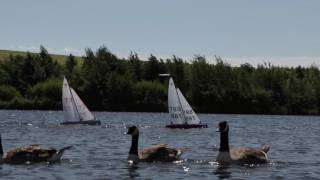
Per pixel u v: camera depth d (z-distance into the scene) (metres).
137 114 166.75
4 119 119.69
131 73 195.25
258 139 68.62
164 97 190.62
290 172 32.59
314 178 30.25
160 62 199.00
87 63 194.62
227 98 191.88
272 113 195.50
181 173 31.61
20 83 197.62
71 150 45.81
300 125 118.06
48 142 57.62
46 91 188.00
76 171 32.00
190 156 41.41
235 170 32.97
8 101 189.00
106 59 194.75
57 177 29.55
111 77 187.25
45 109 186.88
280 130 94.25
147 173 31.52
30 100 187.62
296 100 197.62
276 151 48.69
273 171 32.84
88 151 45.22
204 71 192.00
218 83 192.00
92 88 187.75
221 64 194.00
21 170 32.12
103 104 188.00
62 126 92.81
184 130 84.50
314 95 198.75
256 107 194.38
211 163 36.25
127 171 32.22
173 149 38.31
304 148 52.91
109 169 33.03
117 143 55.53
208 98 191.62
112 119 128.62
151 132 79.50
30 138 63.66
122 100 188.12
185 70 197.12
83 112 95.94
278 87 197.38
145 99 188.25
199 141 61.38
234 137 72.56
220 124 36.12
